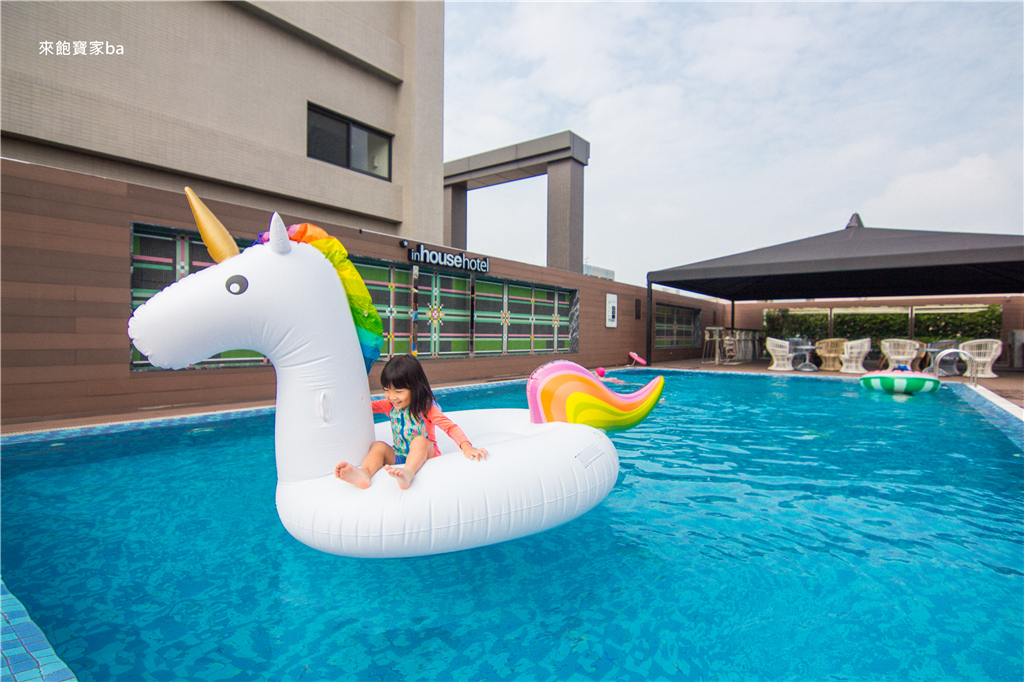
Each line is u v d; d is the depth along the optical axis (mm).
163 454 4531
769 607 2121
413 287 9531
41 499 3369
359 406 2410
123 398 5887
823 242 12641
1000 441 5293
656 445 5105
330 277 2391
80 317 5559
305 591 2244
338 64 10461
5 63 6398
